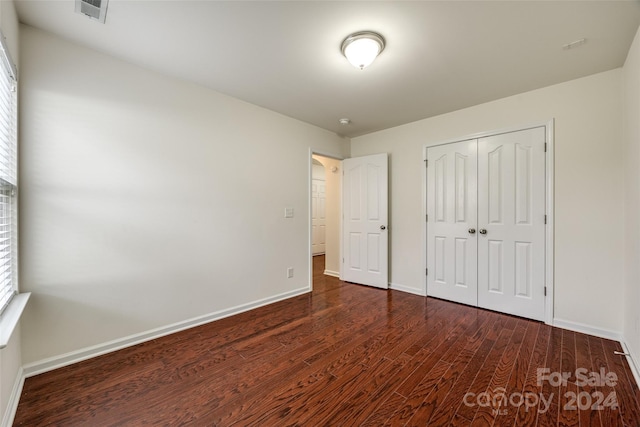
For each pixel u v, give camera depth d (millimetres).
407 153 3691
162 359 2020
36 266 1823
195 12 1665
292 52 2082
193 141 2596
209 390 1675
